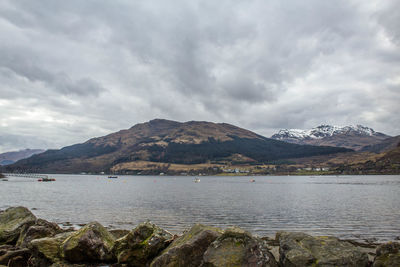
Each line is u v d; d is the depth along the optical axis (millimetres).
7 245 20625
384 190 115875
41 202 70312
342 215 49312
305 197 87250
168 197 88812
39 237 20766
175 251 15266
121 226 39281
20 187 136875
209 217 47438
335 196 89750
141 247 16500
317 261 14734
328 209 57531
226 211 54906
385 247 15914
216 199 81625
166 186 167625
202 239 15625
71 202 71125
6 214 24656
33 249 17922
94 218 45750
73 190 121062
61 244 17719
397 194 94875
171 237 17641
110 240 18531
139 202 72438
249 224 41344
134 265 16422
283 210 56344
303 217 47281
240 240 14859
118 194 100875
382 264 14461
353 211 54344
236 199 81688
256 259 14180
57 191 112625
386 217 46844
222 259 14117
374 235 34000
